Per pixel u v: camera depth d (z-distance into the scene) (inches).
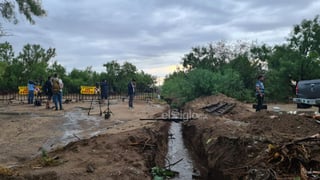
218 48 1525.6
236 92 1090.1
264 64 1414.9
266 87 1153.4
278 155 285.9
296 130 410.9
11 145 403.9
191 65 1585.9
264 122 487.2
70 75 1785.2
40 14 701.3
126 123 593.3
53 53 1820.9
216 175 368.5
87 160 314.0
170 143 547.2
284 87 1136.2
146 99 1355.8
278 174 267.4
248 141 352.5
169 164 411.8
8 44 1663.4
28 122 588.4
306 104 614.2
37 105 932.0
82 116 687.7
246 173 296.2
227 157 363.3
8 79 1611.7
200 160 445.4
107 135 433.1
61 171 277.1
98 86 1173.1
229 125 505.4
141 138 431.5
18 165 310.8
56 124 573.6
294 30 1312.7
